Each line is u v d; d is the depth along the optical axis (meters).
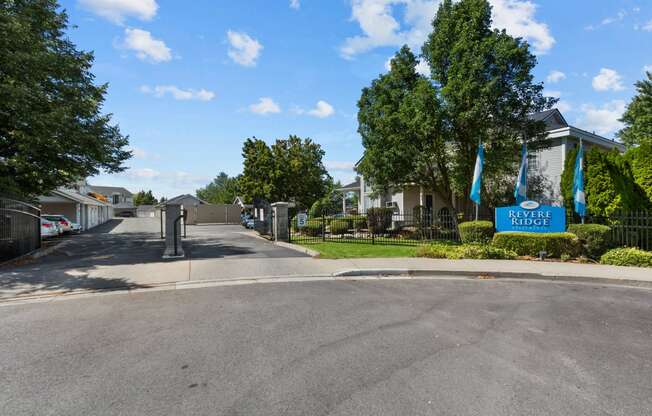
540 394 3.10
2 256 10.44
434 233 16.83
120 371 3.53
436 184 16.45
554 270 8.85
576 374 3.48
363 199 27.83
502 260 10.40
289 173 39.12
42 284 7.54
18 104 12.17
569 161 13.57
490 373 3.49
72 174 16.56
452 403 2.95
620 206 12.00
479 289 7.30
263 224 23.28
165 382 3.31
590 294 6.88
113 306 5.95
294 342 4.30
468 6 13.84
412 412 2.82
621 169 13.55
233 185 73.94
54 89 15.04
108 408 2.87
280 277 8.45
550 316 5.39
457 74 13.28
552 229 11.45
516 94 13.23
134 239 20.59
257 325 4.93
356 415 2.78
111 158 17.33
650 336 4.53
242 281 8.06
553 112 22.06
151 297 6.58
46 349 4.09
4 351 4.04
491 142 14.28
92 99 16.12
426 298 6.51
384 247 13.68
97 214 40.00
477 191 12.80
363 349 4.09
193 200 65.81
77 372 3.51
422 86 13.43
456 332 4.66
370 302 6.21
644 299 6.49
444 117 13.34
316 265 9.70
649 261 9.37
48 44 14.89
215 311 5.63
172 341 4.34
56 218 23.78
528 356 3.90
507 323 5.04
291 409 2.87
